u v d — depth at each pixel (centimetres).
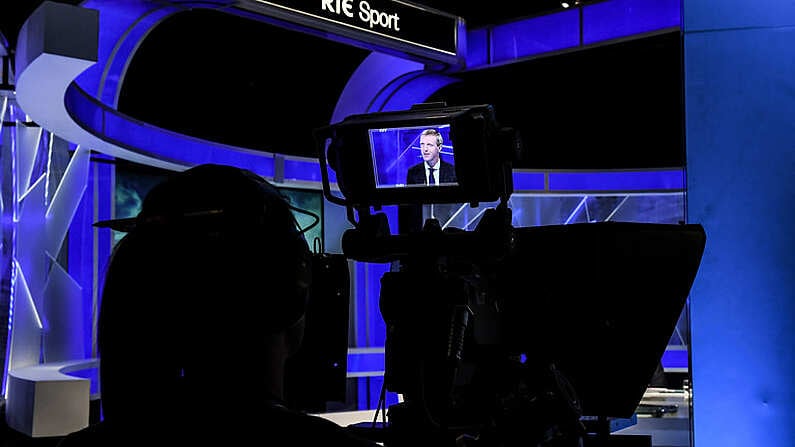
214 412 68
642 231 115
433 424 111
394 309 112
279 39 947
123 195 831
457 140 112
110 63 670
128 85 851
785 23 196
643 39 645
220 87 941
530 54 659
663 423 268
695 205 198
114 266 70
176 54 892
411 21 547
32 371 704
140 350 68
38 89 547
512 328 119
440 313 110
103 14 609
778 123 195
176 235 68
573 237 117
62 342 781
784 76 196
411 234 113
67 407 633
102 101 690
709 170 198
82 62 492
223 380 68
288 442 68
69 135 679
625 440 144
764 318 193
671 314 116
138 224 71
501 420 115
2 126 726
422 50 554
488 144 112
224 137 951
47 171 787
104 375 70
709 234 196
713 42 199
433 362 110
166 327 67
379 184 117
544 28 650
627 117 1003
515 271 119
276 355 71
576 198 942
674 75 972
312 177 871
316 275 165
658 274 116
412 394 111
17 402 667
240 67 952
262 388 70
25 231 756
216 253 67
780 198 194
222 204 69
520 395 116
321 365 166
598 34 620
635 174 902
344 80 1029
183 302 67
